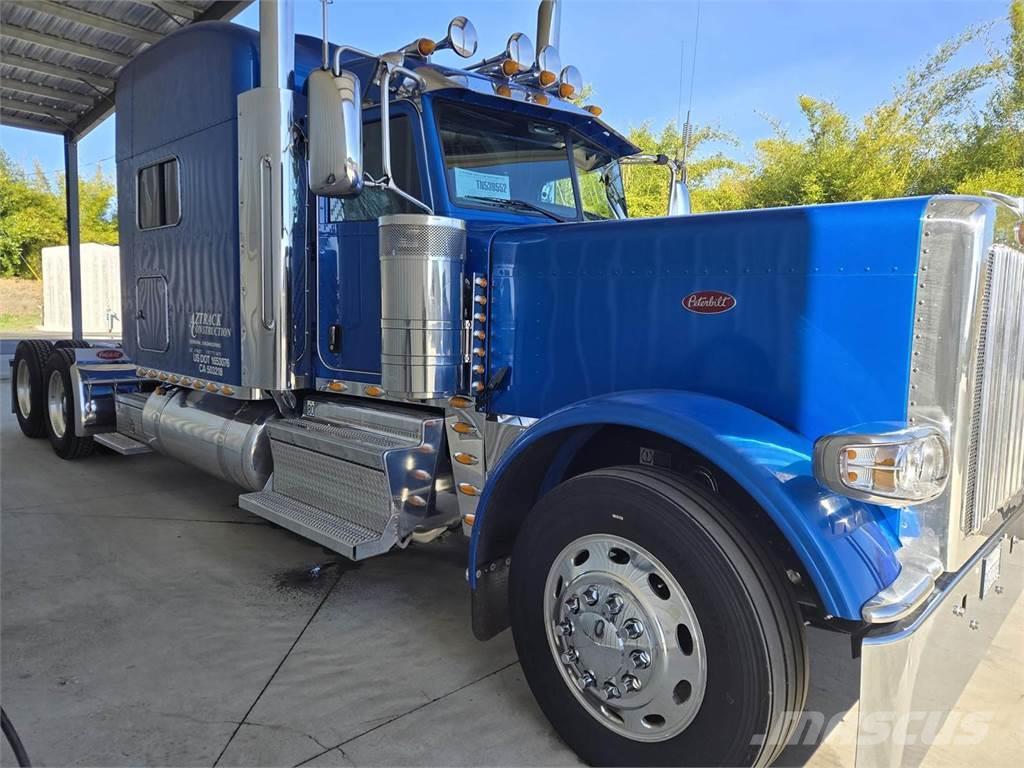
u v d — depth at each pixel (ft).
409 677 9.41
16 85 27.66
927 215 6.73
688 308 8.22
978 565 7.41
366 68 11.10
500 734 8.21
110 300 86.63
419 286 9.70
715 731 6.61
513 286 9.85
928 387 6.79
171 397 16.56
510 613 8.42
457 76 10.77
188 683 9.14
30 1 21.39
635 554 7.12
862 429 6.42
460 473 10.42
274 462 12.70
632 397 7.59
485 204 11.07
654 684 6.98
